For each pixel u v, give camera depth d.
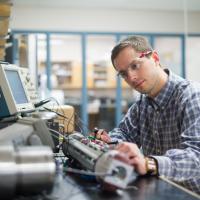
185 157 1.11
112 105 6.85
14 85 1.51
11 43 3.21
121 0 5.29
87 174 0.96
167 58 6.19
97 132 1.52
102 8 5.80
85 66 5.91
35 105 1.73
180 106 1.44
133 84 1.42
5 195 0.73
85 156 1.01
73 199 0.83
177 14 6.10
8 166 0.72
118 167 0.85
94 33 5.84
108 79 7.45
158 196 0.86
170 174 1.05
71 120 1.80
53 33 5.68
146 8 5.85
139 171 0.98
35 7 5.57
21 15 5.53
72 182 0.98
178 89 1.51
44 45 5.66
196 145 1.18
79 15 5.77
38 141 1.01
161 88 1.55
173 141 1.57
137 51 1.37
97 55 7.73
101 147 1.07
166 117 1.58
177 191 0.90
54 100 2.45
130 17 5.94
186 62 6.16
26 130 1.02
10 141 0.83
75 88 7.27
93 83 7.40
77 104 6.03
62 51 7.56
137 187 0.93
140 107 1.76
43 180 0.75
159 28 6.05
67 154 1.24
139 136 1.80
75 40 7.52
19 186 0.74
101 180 0.88
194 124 1.28
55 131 1.32
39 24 5.61
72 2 5.36
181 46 6.18
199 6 5.74
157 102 1.58
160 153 1.66
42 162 0.76
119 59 1.37
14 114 1.35
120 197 0.85
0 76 1.37
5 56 3.18
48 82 5.62
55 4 5.47
